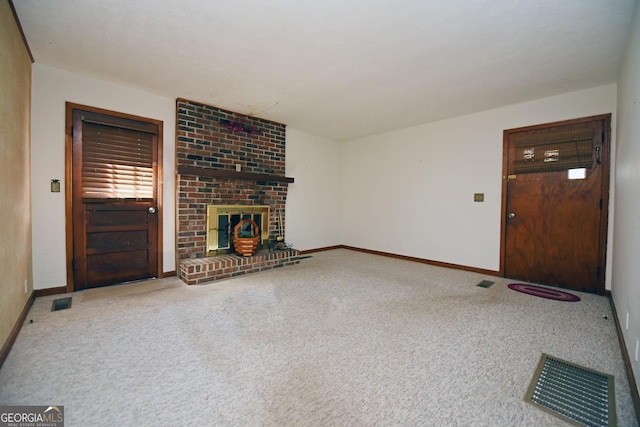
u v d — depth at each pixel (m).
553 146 3.46
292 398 1.49
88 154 3.08
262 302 2.85
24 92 2.41
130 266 3.41
